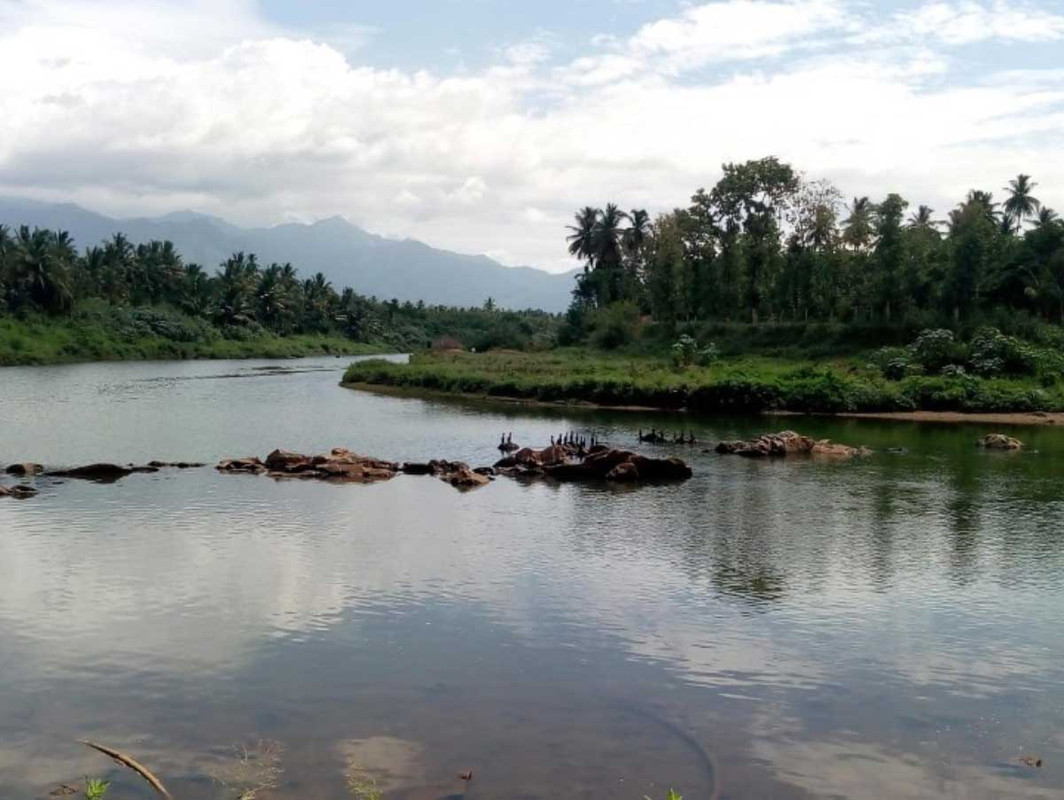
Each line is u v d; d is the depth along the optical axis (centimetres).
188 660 1491
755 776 1138
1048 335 7675
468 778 1112
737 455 4166
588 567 2116
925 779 1144
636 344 9838
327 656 1520
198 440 4412
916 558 2244
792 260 9256
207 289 14925
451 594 1880
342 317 17138
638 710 1329
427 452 4191
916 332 8188
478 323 19800
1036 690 1436
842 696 1398
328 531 2448
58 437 4378
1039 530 2569
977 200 10419
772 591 1945
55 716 1277
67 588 1875
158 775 1110
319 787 1083
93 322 12225
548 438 4709
